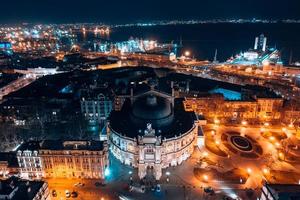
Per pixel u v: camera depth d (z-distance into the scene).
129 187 131.75
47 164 137.12
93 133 190.50
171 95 177.62
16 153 141.12
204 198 125.00
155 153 135.50
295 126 190.50
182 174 142.25
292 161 151.75
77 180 138.38
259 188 130.88
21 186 110.06
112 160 156.00
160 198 125.31
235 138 176.38
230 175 139.25
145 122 153.88
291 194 100.81
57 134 187.38
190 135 156.38
